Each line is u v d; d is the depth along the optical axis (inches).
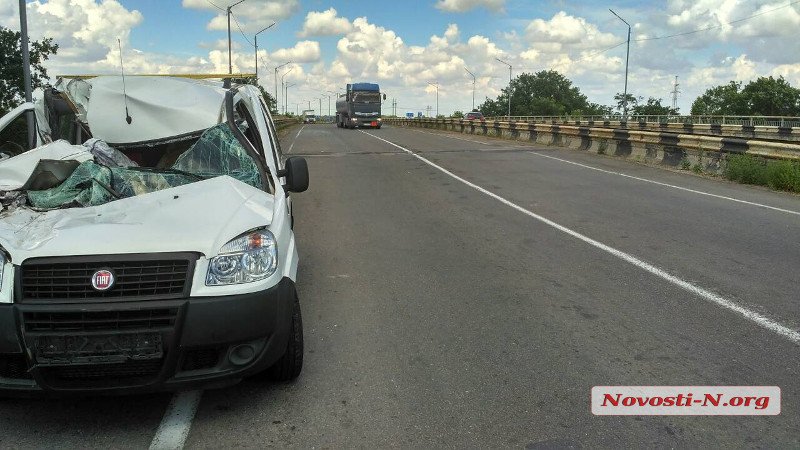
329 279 257.1
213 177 174.1
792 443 132.3
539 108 5920.3
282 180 205.3
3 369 133.0
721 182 569.6
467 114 3228.3
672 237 328.8
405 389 157.2
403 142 1188.5
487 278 255.9
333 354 179.3
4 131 203.5
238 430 138.3
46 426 140.2
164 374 130.7
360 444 132.4
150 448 130.9
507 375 164.6
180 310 129.6
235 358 136.4
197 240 135.2
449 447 131.1
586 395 153.5
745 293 231.1
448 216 398.0
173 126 192.9
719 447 130.8
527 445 131.6
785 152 550.0
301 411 146.6
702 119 1892.2
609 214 399.5
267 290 138.6
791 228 351.3
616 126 1956.2
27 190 163.9
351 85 2228.1
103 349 128.4
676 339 188.1
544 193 494.3
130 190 164.6
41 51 1300.4
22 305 127.2
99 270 128.5
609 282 248.1
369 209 429.1
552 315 210.5
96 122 191.9
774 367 168.2
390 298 230.5
